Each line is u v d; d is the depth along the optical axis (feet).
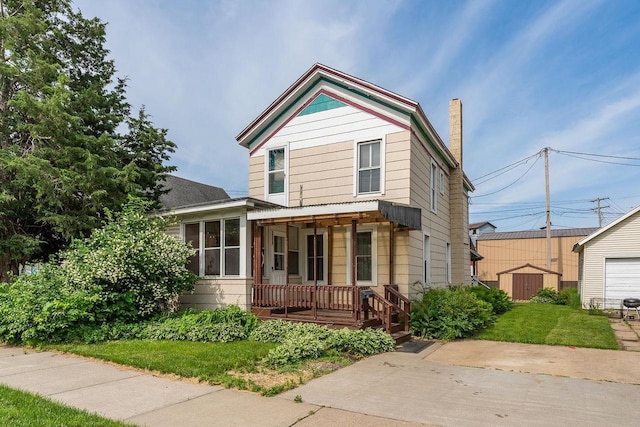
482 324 33.27
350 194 36.58
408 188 34.01
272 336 26.53
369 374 19.42
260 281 33.42
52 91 35.06
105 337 27.17
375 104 36.11
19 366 20.86
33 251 37.55
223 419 13.41
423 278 38.04
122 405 14.80
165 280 31.83
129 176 38.60
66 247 39.65
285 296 31.14
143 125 46.88
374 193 35.53
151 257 30.83
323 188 37.88
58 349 24.68
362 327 27.71
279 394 16.14
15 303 27.55
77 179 35.19
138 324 29.37
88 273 28.86
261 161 41.34
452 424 13.07
